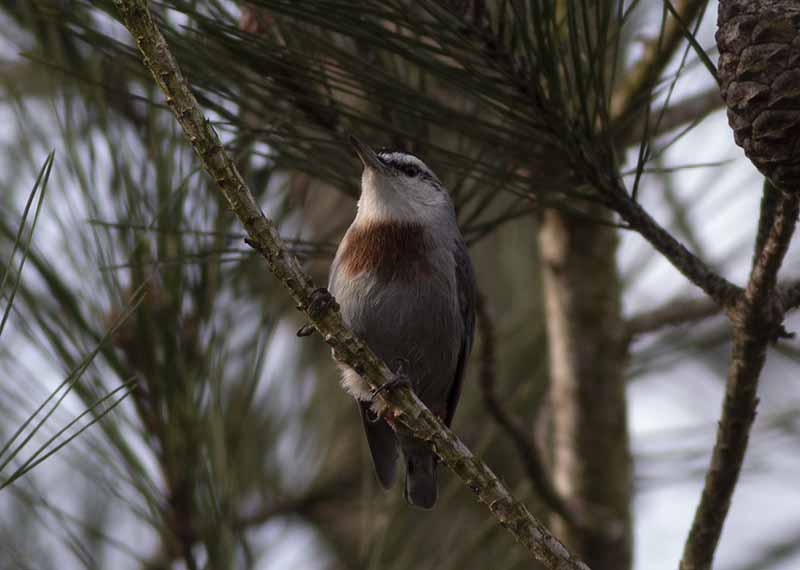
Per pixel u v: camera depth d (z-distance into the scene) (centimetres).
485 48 674
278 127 754
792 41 576
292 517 1115
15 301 744
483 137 719
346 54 693
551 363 1098
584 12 662
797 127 574
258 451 1082
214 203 795
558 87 679
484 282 1321
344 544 1146
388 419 891
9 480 536
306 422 1149
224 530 768
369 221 949
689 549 748
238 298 832
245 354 873
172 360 759
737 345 709
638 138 1024
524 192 749
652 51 855
